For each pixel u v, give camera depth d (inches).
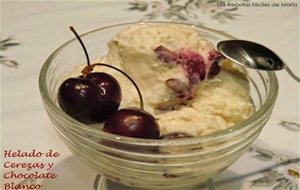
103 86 6.2
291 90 9.3
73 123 5.7
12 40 10.9
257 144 8.1
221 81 6.9
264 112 5.9
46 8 12.2
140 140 5.4
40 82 6.4
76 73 7.1
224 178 7.4
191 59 6.7
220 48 7.0
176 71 6.6
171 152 5.5
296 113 8.8
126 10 12.0
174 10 12.0
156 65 6.6
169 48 6.6
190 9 12.0
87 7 12.2
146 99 6.6
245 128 5.7
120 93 6.4
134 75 6.8
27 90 9.4
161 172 5.7
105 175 6.3
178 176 5.8
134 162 5.6
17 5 12.3
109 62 7.1
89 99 6.0
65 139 6.2
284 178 7.4
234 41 7.2
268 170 7.6
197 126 6.2
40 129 8.4
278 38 10.9
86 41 7.7
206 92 6.8
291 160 7.8
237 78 7.2
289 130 8.4
